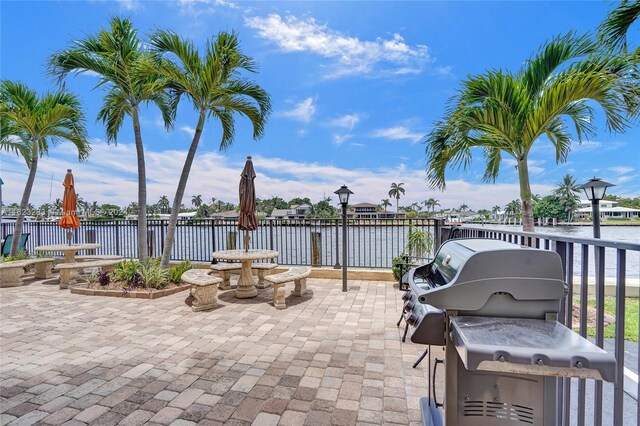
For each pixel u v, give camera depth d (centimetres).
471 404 139
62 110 713
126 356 306
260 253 534
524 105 418
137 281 553
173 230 607
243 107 632
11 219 1042
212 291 460
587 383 255
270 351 317
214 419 211
